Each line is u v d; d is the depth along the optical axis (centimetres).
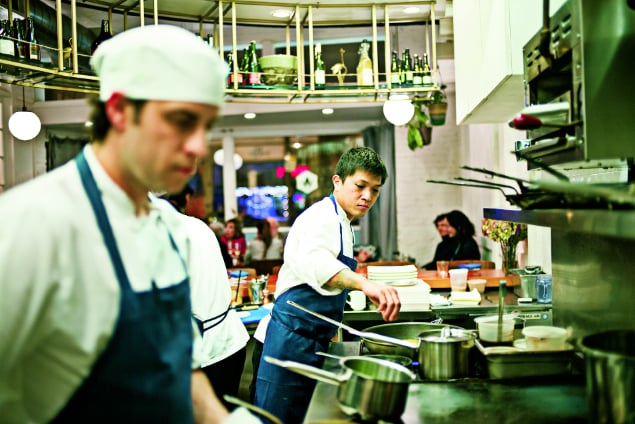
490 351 176
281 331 229
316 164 880
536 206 158
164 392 108
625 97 140
